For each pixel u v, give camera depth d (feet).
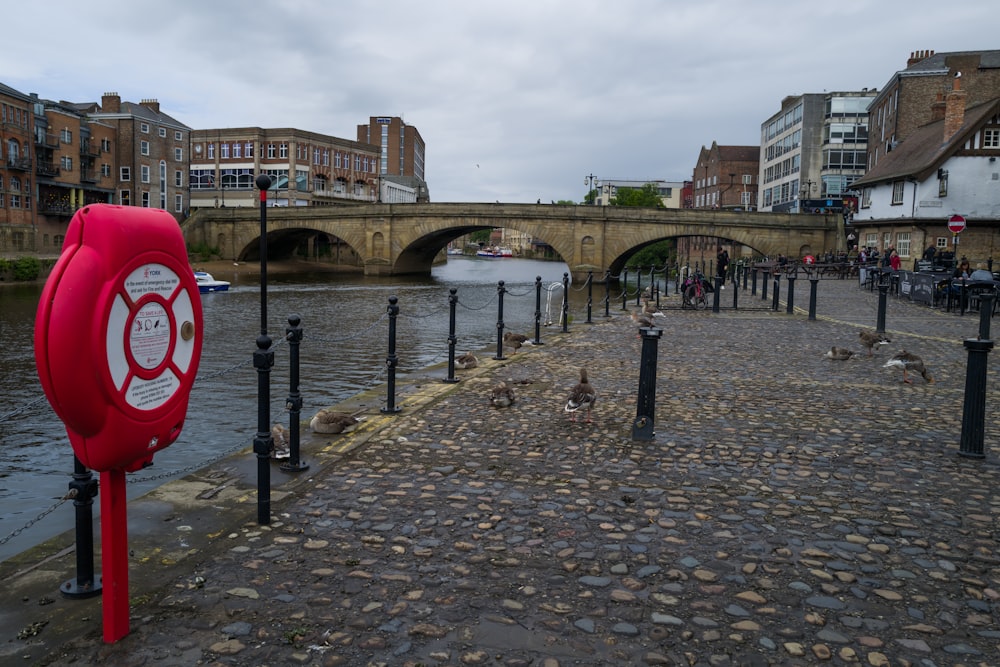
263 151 297.74
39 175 203.41
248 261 245.45
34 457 33.73
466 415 29.25
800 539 16.81
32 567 15.38
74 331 10.39
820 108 237.45
